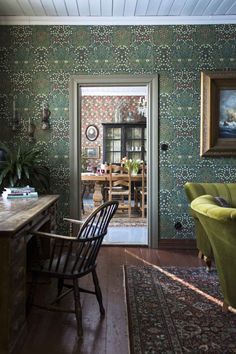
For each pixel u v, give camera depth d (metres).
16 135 4.29
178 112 4.28
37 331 2.16
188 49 4.26
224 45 4.25
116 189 6.83
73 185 4.29
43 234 2.11
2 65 4.27
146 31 4.26
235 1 3.83
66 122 4.29
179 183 4.31
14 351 1.85
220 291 2.79
